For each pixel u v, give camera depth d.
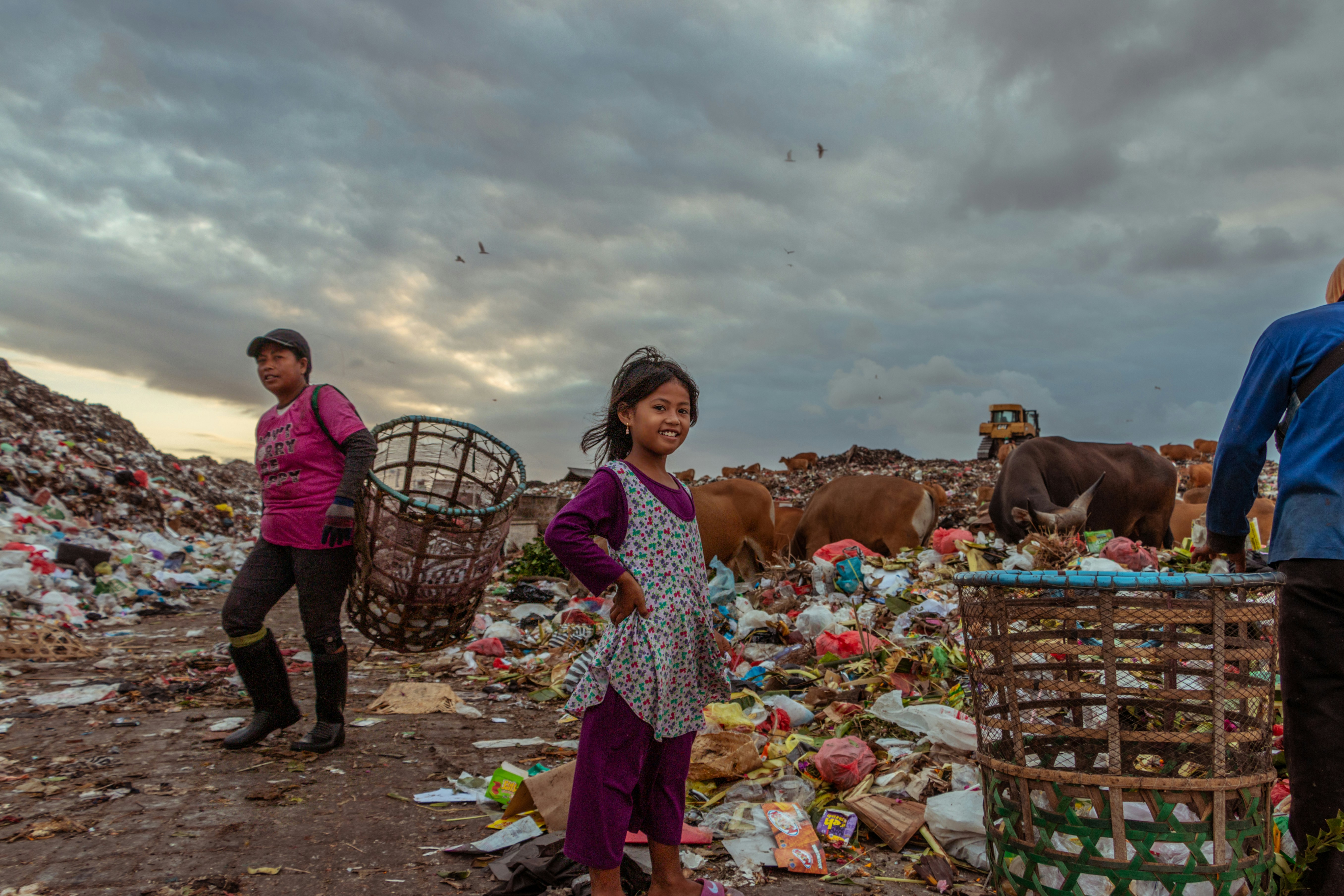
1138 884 2.07
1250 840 2.07
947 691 4.36
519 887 2.50
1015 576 2.06
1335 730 2.18
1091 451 10.81
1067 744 2.24
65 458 12.59
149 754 3.77
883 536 9.47
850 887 2.62
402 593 3.71
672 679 2.24
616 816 2.18
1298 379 2.35
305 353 3.95
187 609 8.46
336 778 3.53
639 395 2.36
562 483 16.92
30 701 4.65
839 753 3.38
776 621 6.00
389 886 2.54
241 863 2.65
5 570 7.45
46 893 2.39
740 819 3.03
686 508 2.41
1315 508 2.25
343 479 3.63
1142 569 6.29
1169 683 2.16
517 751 4.04
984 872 2.72
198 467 22.41
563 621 7.41
